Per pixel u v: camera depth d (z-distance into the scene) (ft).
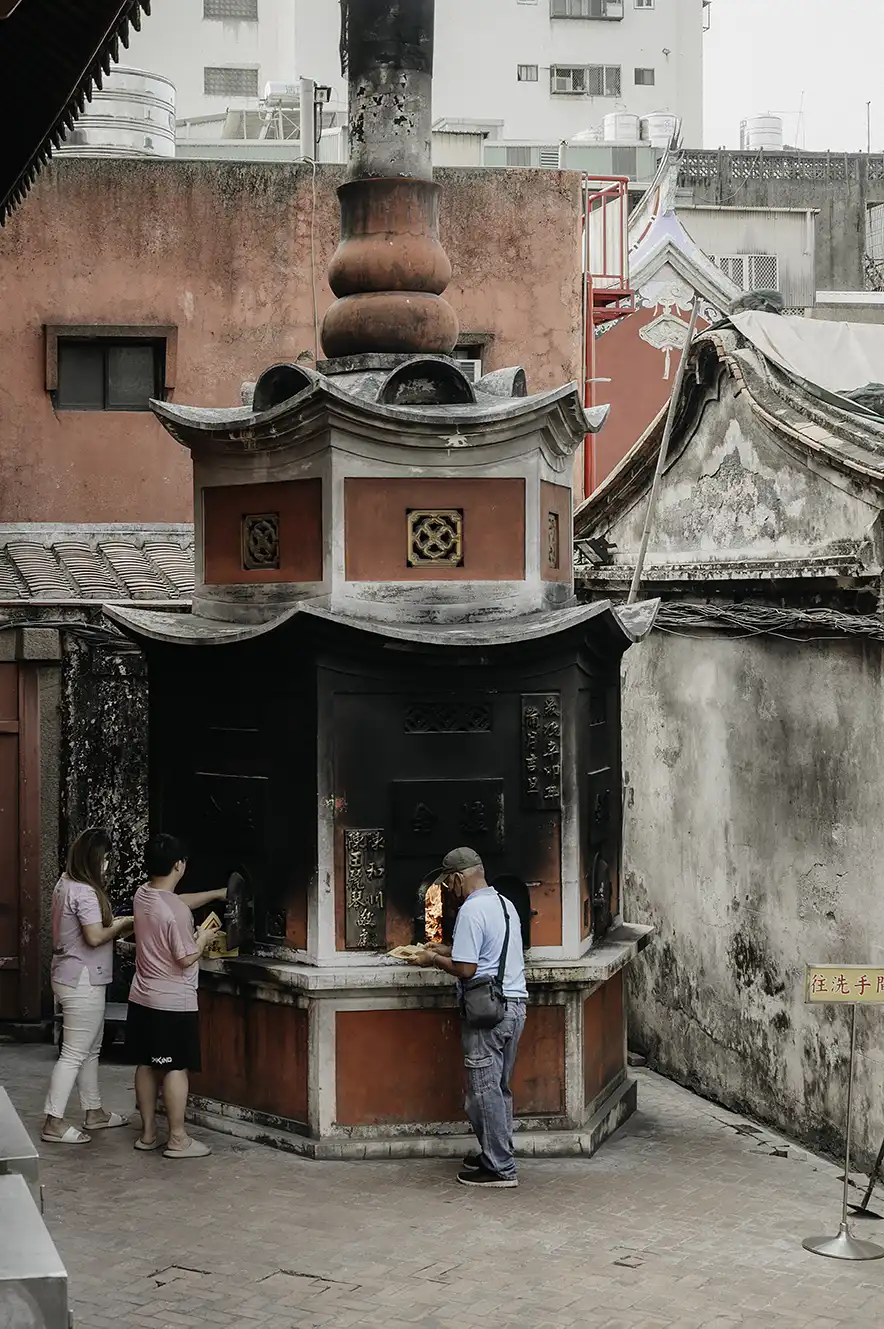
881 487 28.48
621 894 31.99
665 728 36.11
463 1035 26.76
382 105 30.68
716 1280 23.00
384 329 30.17
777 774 31.60
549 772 28.48
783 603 31.58
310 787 27.66
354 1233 24.50
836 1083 29.66
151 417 46.91
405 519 28.45
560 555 30.81
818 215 126.72
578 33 137.90
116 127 54.60
